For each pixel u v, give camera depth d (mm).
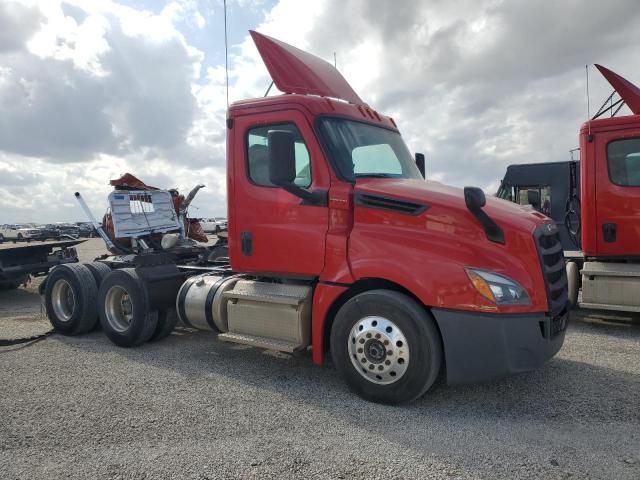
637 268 6516
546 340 3988
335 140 4672
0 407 4203
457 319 3896
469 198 3943
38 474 3139
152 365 5387
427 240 4102
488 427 3727
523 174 12227
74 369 5258
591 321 7301
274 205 4832
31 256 10875
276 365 5348
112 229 8797
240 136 5070
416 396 4043
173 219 9711
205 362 5484
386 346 4094
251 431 3699
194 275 6277
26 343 6438
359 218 4426
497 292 3855
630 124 6570
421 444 3467
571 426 3715
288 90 5066
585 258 7098
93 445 3504
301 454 3338
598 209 6781
